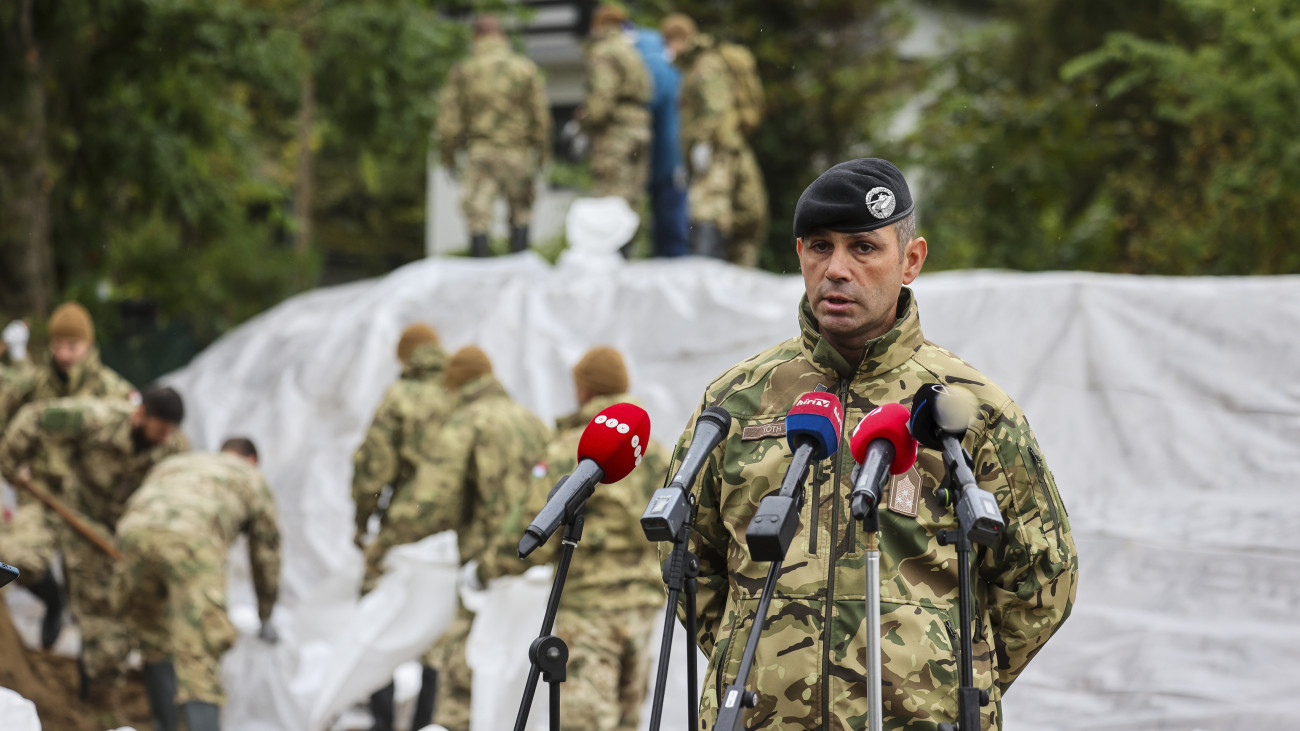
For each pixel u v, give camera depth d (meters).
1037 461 3.39
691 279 11.99
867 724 3.06
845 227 3.39
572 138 14.29
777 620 3.31
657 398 11.16
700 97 13.59
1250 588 7.38
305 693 7.88
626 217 13.42
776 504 2.67
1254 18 15.84
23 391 10.54
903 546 3.27
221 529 7.69
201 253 24.67
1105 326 9.19
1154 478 8.44
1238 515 7.86
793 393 3.49
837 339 3.50
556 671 3.01
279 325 14.75
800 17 24.70
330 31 23.55
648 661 7.20
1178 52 16.58
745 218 14.26
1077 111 19.98
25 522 9.45
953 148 22.20
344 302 14.45
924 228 22.92
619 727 7.06
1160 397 8.72
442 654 8.28
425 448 8.81
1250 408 8.36
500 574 6.90
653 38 15.18
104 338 20.02
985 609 3.45
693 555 3.02
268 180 31.33
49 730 8.61
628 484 6.89
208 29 20.62
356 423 12.63
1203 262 16.16
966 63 22.80
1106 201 19.52
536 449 8.09
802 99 24.38
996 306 9.78
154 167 19.97
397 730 9.06
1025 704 7.39
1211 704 6.82
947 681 3.20
